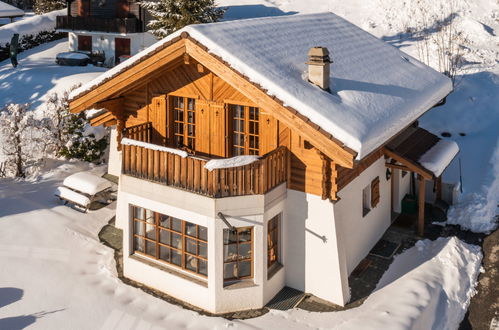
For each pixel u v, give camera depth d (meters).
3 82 33.06
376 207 16.19
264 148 13.35
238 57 12.31
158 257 13.62
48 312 12.08
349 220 14.12
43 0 54.91
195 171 12.32
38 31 45.47
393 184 18.14
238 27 14.38
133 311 12.41
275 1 46.31
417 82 17.41
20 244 14.91
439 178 18.67
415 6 39.69
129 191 13.58
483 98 25.55
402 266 14.78
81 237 15.79
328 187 12.68
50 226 16.12
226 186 12.09
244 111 13.53
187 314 12.46
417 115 15.45
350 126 11.41
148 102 15.02
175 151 12.47
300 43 15.57
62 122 22.38
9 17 50.22
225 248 12.63
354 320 12.12
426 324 12.31
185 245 13.06
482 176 20.17
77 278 13.62
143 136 14.90
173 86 14.43
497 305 13.48
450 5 39.19
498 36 34.25
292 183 13.19
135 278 13.88
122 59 36.66
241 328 11.89
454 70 27.33
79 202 17.22
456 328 12.77
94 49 40.50
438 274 14.21
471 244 16.31
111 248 15.35
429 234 16.86
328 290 13.15
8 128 20.75
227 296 12.54
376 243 16.30
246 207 12.23
